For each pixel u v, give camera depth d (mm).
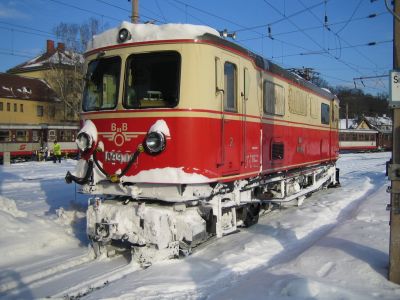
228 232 7633
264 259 6828
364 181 19281
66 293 5355
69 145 42531
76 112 48500
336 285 5242
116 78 6977
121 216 6594
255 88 8461
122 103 6789
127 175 6660
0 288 5570
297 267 6070
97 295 5266
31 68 60688
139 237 6395
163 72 6613
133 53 6801
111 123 6871
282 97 10219
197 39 6539
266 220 10070
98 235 6664
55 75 51531
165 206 6602
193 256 6859
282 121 10227
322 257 6332
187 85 6461
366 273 5641
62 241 7828
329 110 15805
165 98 6555
